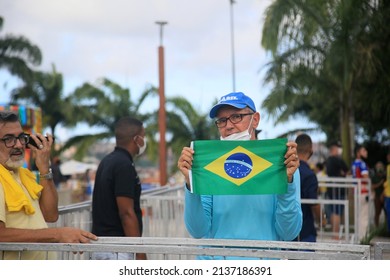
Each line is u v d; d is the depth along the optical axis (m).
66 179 22.75
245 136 3.28
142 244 3.19
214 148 3.15
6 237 3.12
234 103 3.26
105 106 33.56
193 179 3.14
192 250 2.83
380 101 14.48
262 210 3.21
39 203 3.64
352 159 16.34
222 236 3.23
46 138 3.71
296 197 3.13
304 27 14.55
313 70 15.51
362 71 13.05
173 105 31.48
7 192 3.21
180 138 31.31
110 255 4.14
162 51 19.59
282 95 15.66
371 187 12.37
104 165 4.66
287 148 3.08
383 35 12.45
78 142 33.53
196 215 3.15
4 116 3.31
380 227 10.63
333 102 17.30
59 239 3.18
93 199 4.73
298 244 2.93
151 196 6.81
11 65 30.12
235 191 3.10
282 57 15.40
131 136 4.70
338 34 12.72
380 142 24.36
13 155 3.31
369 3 12.17
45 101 36.28
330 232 9.58
